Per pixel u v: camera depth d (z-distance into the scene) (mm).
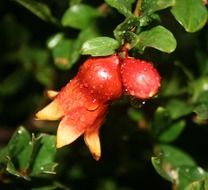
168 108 390
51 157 350
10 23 461
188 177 372
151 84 305
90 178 437
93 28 374
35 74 450
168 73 409
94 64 318
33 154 343
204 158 413
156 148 390
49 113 332
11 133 468
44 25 445
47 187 356
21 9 440
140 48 317
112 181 437
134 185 437
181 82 409
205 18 333
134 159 429
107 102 325
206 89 401
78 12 380
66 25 379
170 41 316
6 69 481
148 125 402
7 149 344
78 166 437
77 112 329
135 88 306
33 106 471
